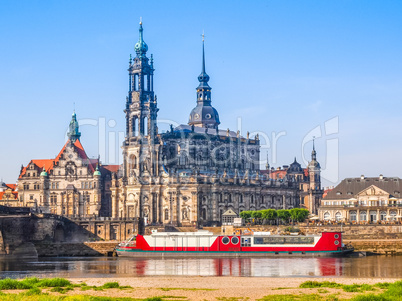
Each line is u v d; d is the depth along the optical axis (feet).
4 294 357.82
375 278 460.14
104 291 384.88
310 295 364.17
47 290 384.27
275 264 574.56
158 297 356.79
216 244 655.35
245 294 373.40
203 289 395.14
